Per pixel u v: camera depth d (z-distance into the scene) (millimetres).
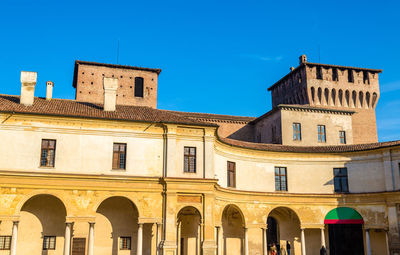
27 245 35906
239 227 46781
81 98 57875
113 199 38500
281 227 49469
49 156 35594
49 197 37250
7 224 35750
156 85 62562
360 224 48500
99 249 37312
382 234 46719
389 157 46531
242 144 46594
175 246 35500
